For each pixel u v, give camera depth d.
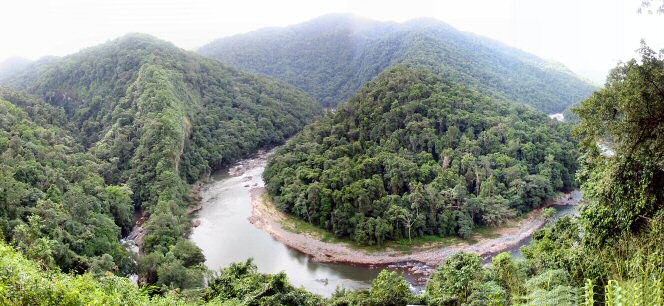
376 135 86.06
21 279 13.87
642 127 17.56
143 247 60.59
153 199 75.88
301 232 70.69
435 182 70.31
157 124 90.31
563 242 27.75
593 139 20.25
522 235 66.50
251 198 88.19
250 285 40.62
